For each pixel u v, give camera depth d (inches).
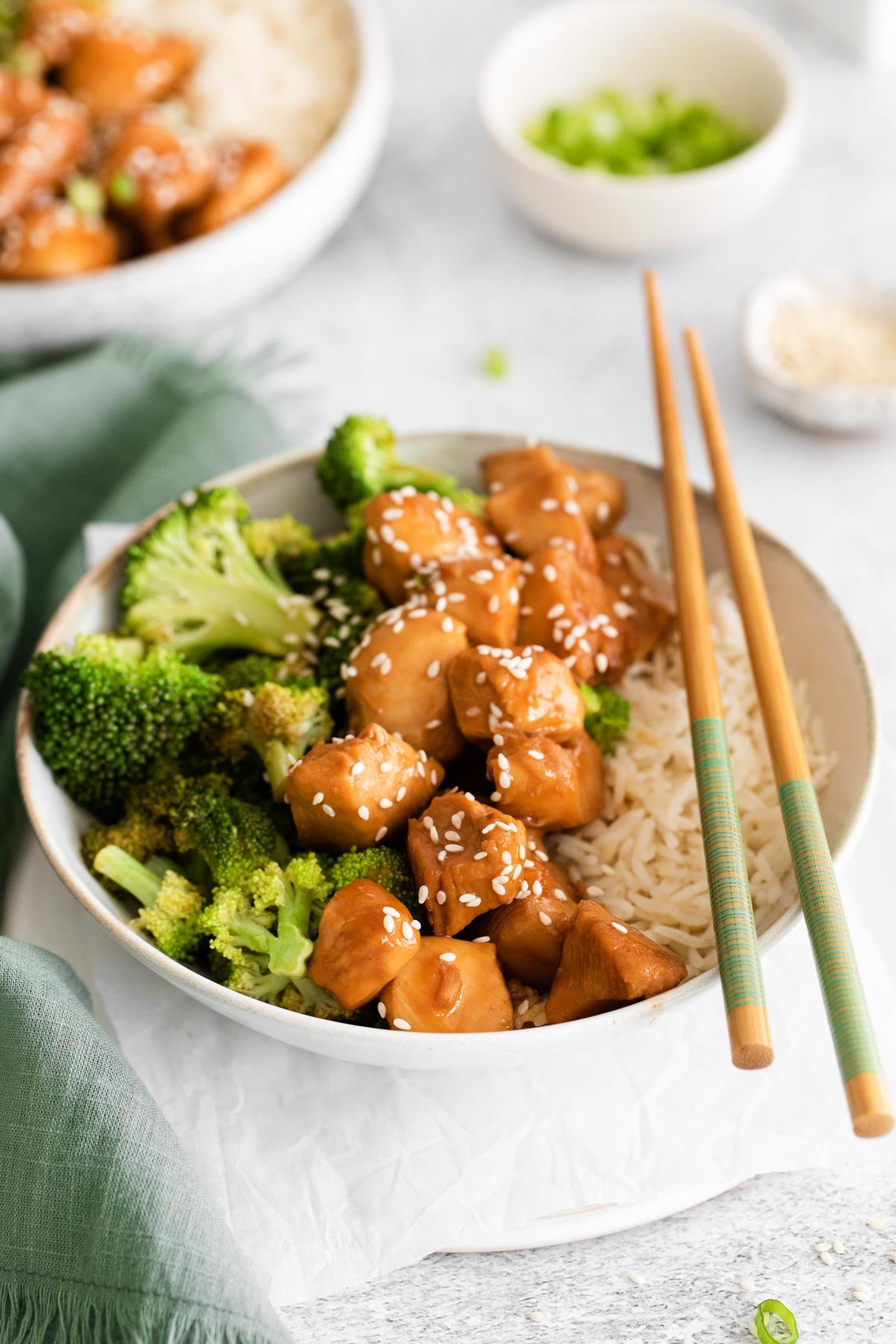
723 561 22.6
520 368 28.4
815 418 26.8
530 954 19.6
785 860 20.4
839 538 26.2
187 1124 19.9
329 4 30.6
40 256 27.0
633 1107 19.9
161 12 30.8
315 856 19.9
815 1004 20.4
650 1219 19.5
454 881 19.3
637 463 22.6
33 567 25.0
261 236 27.0
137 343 26.8
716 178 27.6
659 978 18.8
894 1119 17.0
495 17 34.3
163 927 19.9
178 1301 17.9
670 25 30.1
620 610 21.7
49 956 20.1
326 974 19.1
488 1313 19.1
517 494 22.0
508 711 19.9
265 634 21.8
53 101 28.4
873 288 28.0
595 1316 19.1
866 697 20.5
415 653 20.4
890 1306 19.1
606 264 29.8
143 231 28.0
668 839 20.6
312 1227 19.2
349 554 22.2
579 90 30.9
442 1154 19.6
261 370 27.5
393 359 28.5
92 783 20.9
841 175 30.9
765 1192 19.8
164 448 24.8
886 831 21.4
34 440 25.6
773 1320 19.0
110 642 21.3
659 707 21.5
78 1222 18.3
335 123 29.5
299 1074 20.2
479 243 30.2
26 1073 19.0
